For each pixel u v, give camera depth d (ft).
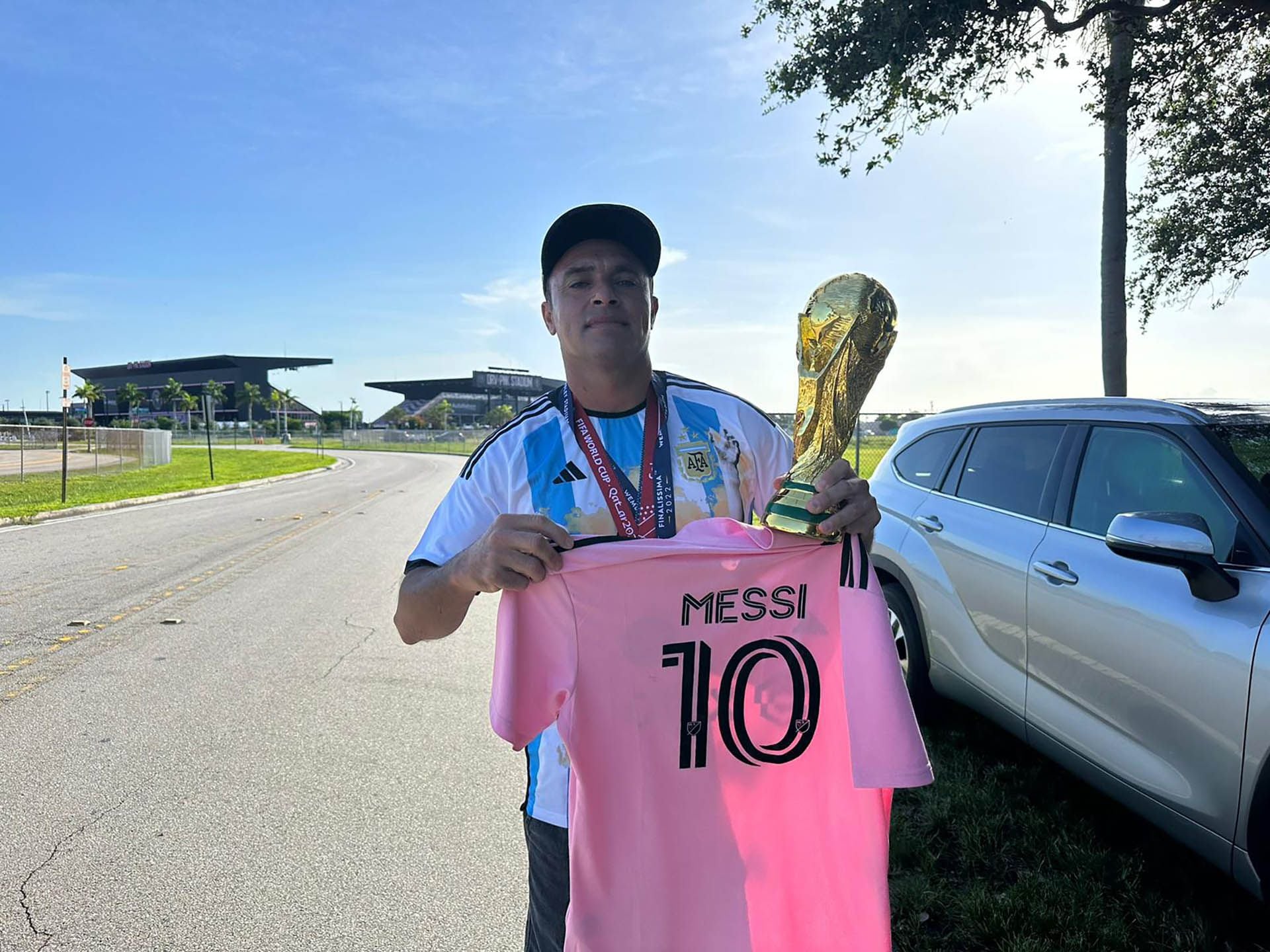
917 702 13.07
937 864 9.05
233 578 26.86
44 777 11.61
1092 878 8.60
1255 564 7.68
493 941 8.11
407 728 13.61
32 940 7.97
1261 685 6.95
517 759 12.37
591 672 4.39
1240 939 7.70
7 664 16.97
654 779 4.42
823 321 4.20
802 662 4.46
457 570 4.43
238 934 8.13
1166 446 9.35
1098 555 9.37
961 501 12.45
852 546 4.38
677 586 4.39
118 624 20.48
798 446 4.45
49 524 42.47
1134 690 8.35
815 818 4.47
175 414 403.75
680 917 4.43
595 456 5.12
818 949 4.43
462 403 449.48
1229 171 28.86
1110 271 28.96
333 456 158.51
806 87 25.13
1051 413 11.45
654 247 5.31
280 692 15.39
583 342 5.06
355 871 9.29
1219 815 7.31
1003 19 22.68
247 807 10.76
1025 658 10.23
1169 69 23.47
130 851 9.64
